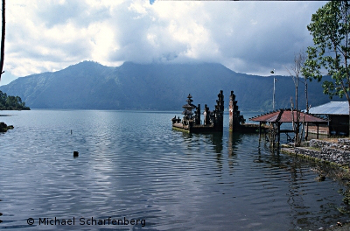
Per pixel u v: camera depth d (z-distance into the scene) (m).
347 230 12.36
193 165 25.56
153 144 40.91
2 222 13.19
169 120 133.00
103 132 61.47
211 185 19.05
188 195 16.94
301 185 19.27
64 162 26.53
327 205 15.48
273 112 40.34
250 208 14.98
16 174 21.67
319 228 12.62
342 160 24.64
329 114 49.69
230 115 62.72
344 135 48.19
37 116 146.62
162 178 20.77
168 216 13.91
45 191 17.56
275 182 19.94
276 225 12.96
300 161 27.89
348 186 19.03
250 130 61.78
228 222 13.27
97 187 18.42
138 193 17.25
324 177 21.02
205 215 14.05
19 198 16.30
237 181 20.12
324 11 31.25
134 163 26.28
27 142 41.38
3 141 42.16
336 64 31.45
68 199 16.17
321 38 32.06
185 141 45.19
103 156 30.03
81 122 102.75
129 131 65.19
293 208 15.02
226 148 37.12
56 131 61.44
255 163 26.75
